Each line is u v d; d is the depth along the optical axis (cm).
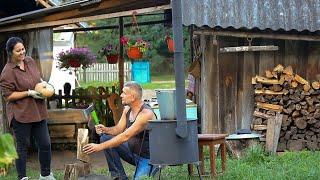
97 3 773
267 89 899
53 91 622
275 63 914
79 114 1033
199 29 873
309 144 905
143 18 2844
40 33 1082
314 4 890
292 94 900
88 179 611
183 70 545
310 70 920
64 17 793
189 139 553
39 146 637
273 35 887
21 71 621
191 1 864
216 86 914
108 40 3219
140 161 609
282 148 909
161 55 3328
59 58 1314
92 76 3064
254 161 788
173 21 546
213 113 914
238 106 915
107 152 617
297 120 899
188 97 1159
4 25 809
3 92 617
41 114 629
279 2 884
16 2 1049
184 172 698
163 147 548
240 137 820
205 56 909
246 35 880
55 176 713
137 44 1036
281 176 670
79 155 618
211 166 648
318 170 702
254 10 871
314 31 873
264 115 895
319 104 901
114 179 618
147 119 588
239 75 915
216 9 864
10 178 699
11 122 621
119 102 1148
